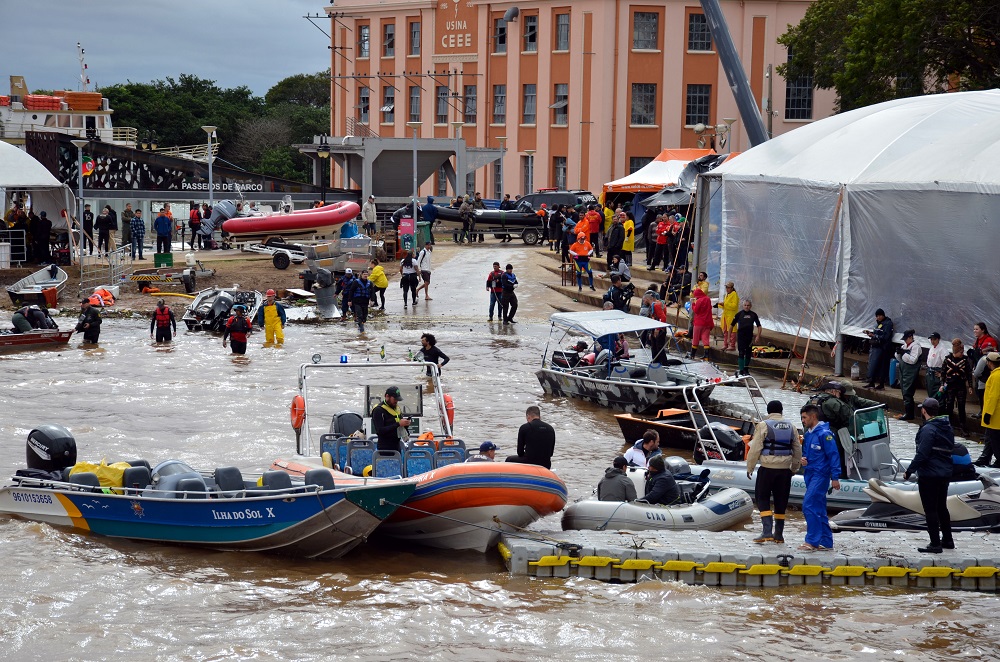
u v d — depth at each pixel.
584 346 37.12
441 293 56.00
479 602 17.75
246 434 29.02
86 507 20.56
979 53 54.22
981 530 20.81
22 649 15.74
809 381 35.66
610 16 89.88
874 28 54.06
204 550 20.11
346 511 18.88
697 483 22.80
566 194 76.31
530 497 19.67
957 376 28.08
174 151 93.88
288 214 67.62
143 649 15.83
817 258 36.69
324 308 50.41
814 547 19.23
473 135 99.38
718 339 42.59
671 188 55.59
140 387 35.09
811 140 40.66
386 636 16.39
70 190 62.00
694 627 16.88
